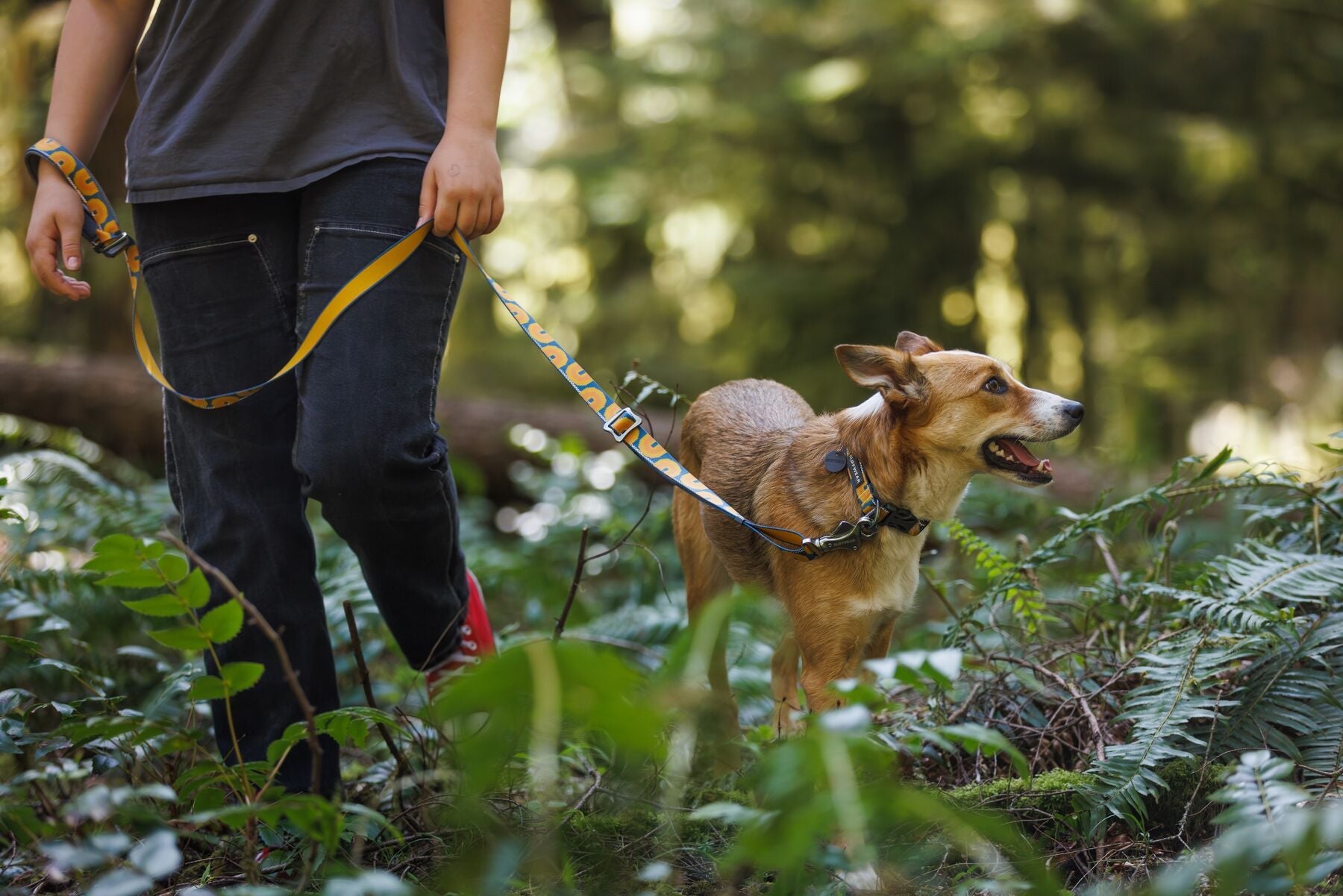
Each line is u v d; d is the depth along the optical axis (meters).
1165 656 2.93
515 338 13.30
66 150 2.77
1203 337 12.09
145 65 2.78
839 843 2.31
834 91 11.80
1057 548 3.49
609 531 5.79
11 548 4.39
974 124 11.77
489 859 1.86
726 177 12.66
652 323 13.16
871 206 12.61
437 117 2.74
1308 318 13.05
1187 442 12.20
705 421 3.84
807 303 12.30
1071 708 3.09
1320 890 2.09
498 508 8.38
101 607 4.04
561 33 14.60
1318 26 12.38
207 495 2.71
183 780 2.27
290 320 2.75
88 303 9.24
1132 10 11.70
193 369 2.72
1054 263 12.55
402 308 2.62
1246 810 1.73
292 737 2.29
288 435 2.76
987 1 11.90
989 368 3.27
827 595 3.14
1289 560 3.09
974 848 1.58
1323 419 12.38
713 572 3.85
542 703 1.31
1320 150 11.73
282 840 2.42
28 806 2.29
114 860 2.21
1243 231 12.37
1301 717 2.72
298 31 2.65
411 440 2.57
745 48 12.73
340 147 2.63
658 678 1.57
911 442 3.21
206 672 2.72
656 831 2.50
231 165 2.62
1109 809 2.59
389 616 2.84
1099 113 11.98
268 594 2.68
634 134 13.30
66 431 7.50
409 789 2.80
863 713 1.57
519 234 13.95
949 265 12.63
